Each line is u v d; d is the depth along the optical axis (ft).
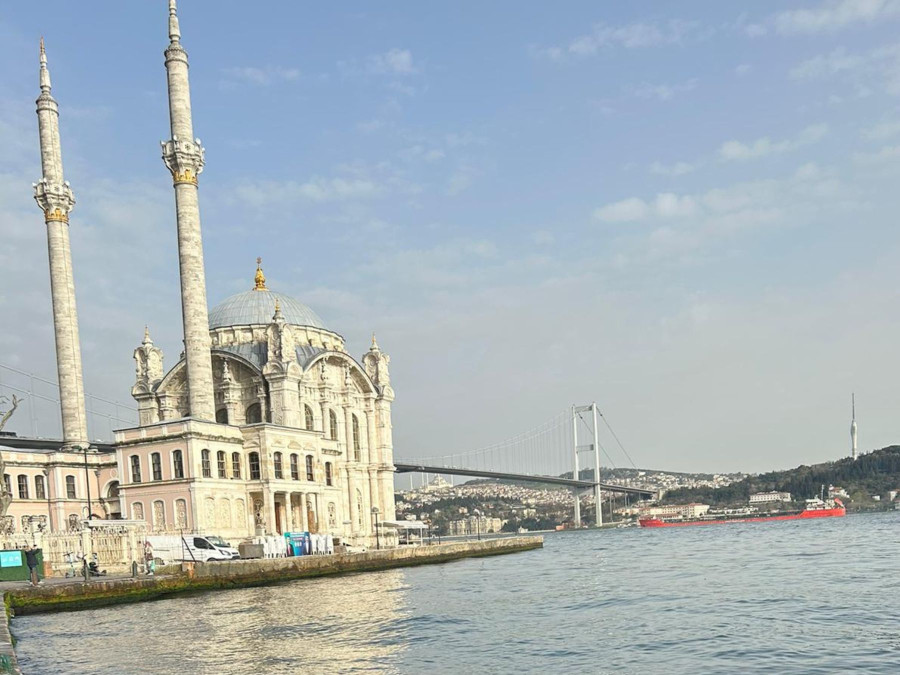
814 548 326.44
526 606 169.78
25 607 179.93
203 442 302.45
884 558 254.27
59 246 371.35
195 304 328.29
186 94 336.90
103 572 229.04
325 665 112.68
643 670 104.32
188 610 180.45
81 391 369.50
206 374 327.26
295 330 393.91
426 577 255.91
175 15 339.16
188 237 330.75
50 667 118.93
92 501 351.87
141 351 393.50
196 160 335.67
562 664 109.70
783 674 98.89
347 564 285.02
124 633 148.36
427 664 111.86
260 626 150.10
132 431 310.65
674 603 164.86
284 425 343.05
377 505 417.08
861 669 99.45
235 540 309.22
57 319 368.27
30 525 253.85
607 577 233.55
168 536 256.32
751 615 143.43
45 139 376.48
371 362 432.66
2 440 385.29
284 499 332.39
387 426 428.97
